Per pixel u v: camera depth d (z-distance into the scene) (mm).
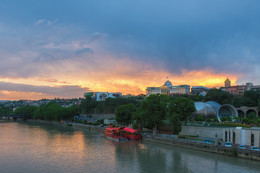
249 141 65875
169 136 96250
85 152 78375
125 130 111375
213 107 140250
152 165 61188
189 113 101812
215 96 181000
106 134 118562
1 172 56062
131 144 93812
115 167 59875
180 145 83750
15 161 66188
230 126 98000
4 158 69625
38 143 96750
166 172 55094
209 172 54312
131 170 57156
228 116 136250
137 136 105562
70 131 150250
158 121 99938
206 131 91062
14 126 190125
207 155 69438
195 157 68000
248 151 61500
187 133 99562
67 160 67312
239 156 63719
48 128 172500
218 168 56625
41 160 67375
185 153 73812
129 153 76062
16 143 96375
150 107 101688
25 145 91688
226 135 77750
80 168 59281
